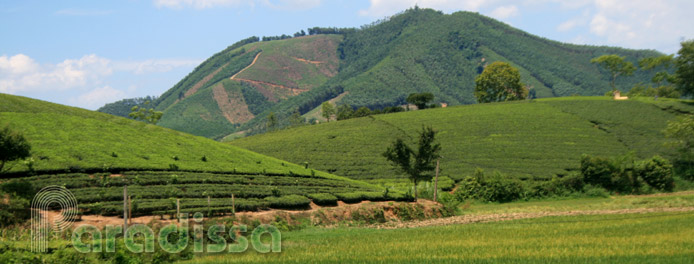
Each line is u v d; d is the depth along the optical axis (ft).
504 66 636.48
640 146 364.58
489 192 276.21
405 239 122.31
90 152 197.36
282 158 357.61
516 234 126.31
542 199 278.46
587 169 294.46
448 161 351.05
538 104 495.82
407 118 473.26
